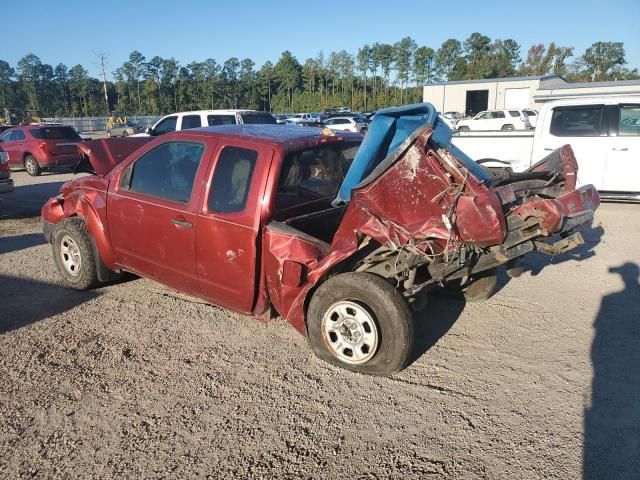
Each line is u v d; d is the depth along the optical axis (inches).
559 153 183.0
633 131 368.5
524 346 169.9
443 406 137.6
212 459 119.1
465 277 178.1
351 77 4141.2
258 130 182.5
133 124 2385.6
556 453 118.6
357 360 151.4
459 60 3880.4
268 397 143.0
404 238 140.3
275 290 159.3
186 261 178.1
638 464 114.3
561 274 238.8
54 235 225.1
